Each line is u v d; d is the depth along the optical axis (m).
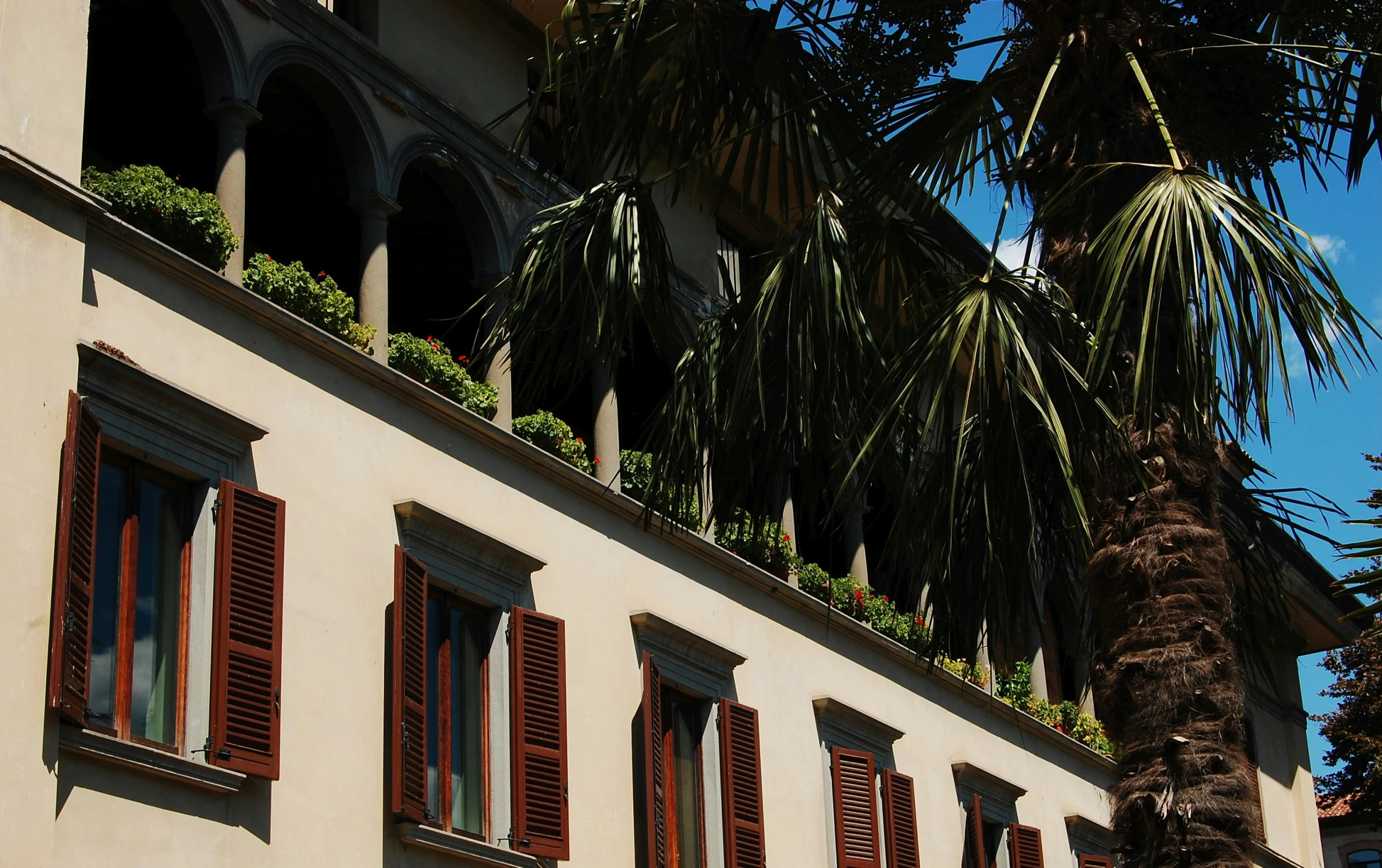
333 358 14.32
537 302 10.77
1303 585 31.27
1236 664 9.45
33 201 11.54
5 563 10.56
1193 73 10.65
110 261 12.35
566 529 16.64
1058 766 25.75
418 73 16.67
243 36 14.45
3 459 10.76
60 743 10.72
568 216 10.46
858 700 20.97
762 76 10.82
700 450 10.48
